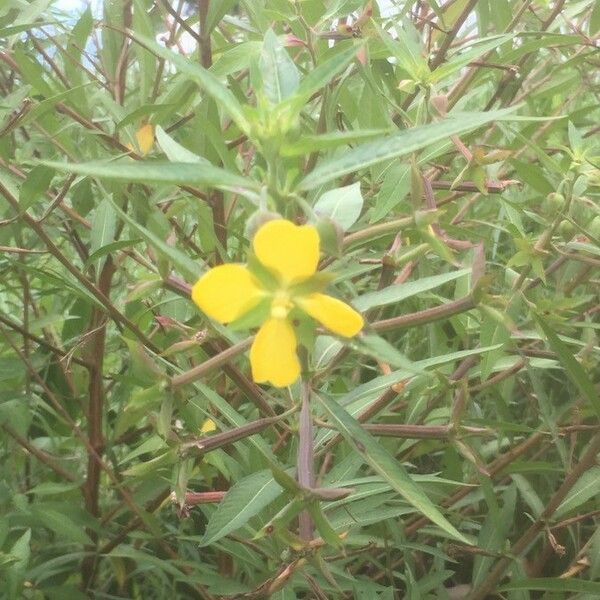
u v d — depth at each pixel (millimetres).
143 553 306
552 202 273
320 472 281
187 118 309
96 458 307
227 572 324
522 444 316
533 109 363
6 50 331
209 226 245
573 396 379
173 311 301
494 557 310
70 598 307
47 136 301
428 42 353
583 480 299
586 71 422
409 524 340
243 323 144
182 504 210
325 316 141
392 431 237
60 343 383
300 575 272
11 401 317
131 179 129
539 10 406
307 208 148
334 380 350
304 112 324
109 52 345
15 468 365
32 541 343
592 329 328
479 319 314
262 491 213
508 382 346
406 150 144
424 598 307
